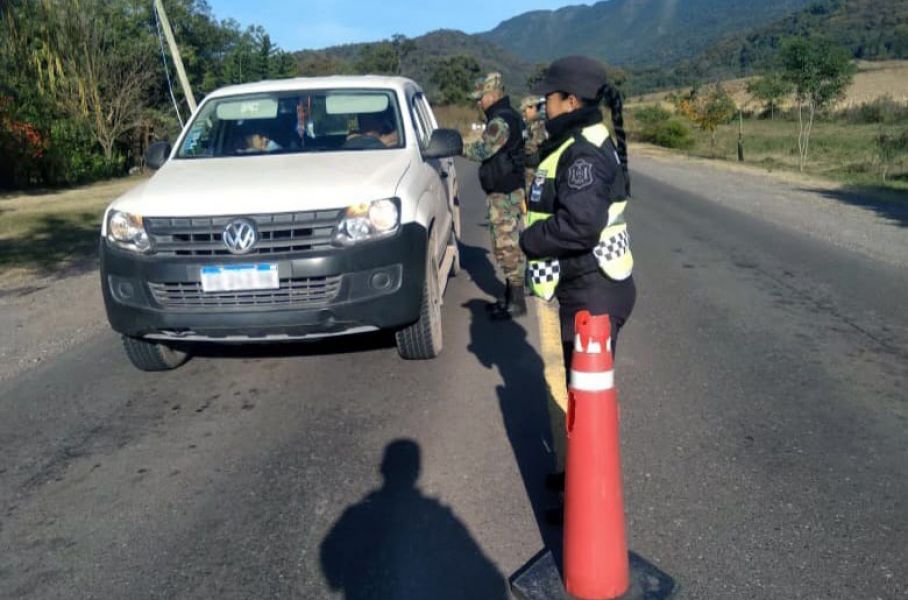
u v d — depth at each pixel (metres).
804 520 3.64
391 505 3.86
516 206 6.90
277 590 3.24
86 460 4.46
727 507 3.77
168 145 6.42
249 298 4.97
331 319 4.99
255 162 5.94
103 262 5.20
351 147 6.27
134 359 5.68
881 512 3.71
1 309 7.84
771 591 3.14
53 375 5.85
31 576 3.39
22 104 24.19
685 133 41.06
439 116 56.22
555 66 3.35
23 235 12.78
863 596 3.10
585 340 2.96
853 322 6.77
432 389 5.34
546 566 3.28
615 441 3.01
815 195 16.09
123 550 3.56
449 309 7.45
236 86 7.04
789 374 5.54
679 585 3.17
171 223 5.01
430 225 5.68
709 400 5.08
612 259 3.40
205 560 3.46
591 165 3.20
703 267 9.12
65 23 26.39
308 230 4.96
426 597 3.16
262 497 3.98
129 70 28.70
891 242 10.38
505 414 4.91
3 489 4.16
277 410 5.08
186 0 43.81
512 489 3.98
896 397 5.09
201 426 4.87
